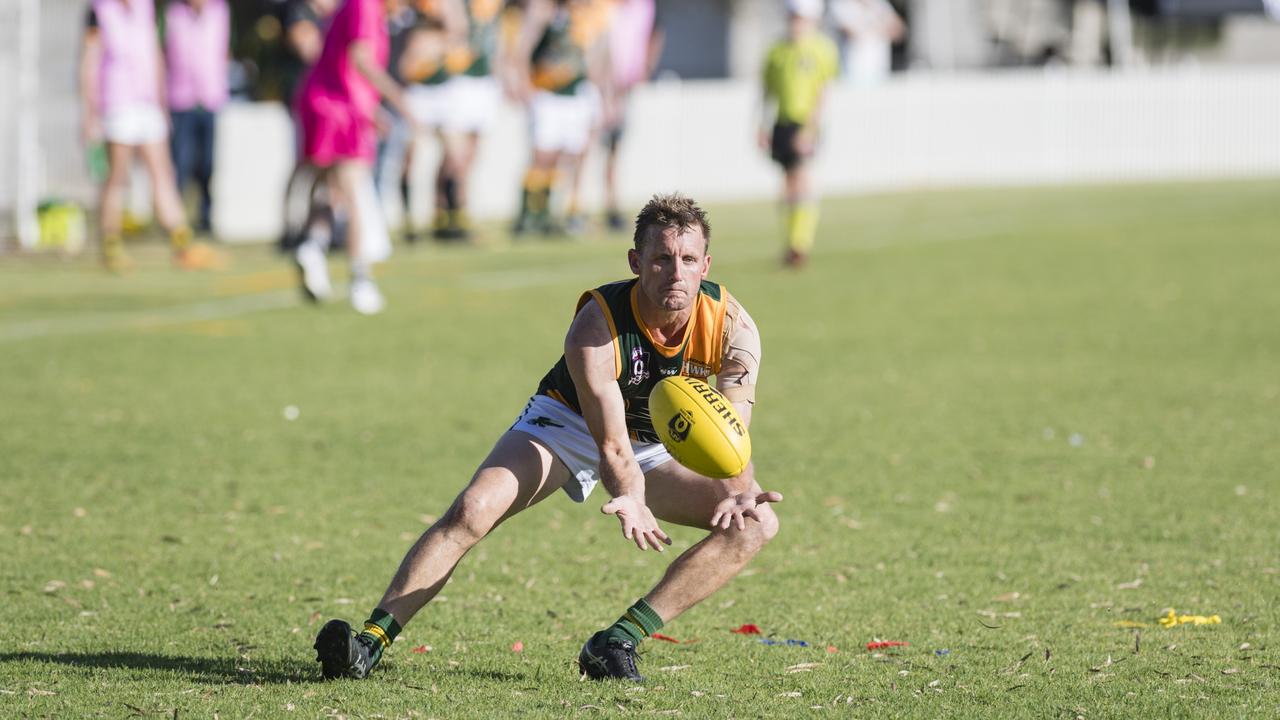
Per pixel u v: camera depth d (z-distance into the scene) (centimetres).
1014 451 3319
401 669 1927
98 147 7294
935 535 2658
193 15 7250
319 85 5203
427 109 7069
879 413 3728
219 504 2859
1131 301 5547
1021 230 7825
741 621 2181
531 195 7619
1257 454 3266
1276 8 12825
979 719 1736
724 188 10194
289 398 3878
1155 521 2736
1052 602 2262
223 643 2047
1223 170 11506
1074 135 11419
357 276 5309
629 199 9806
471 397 3919
